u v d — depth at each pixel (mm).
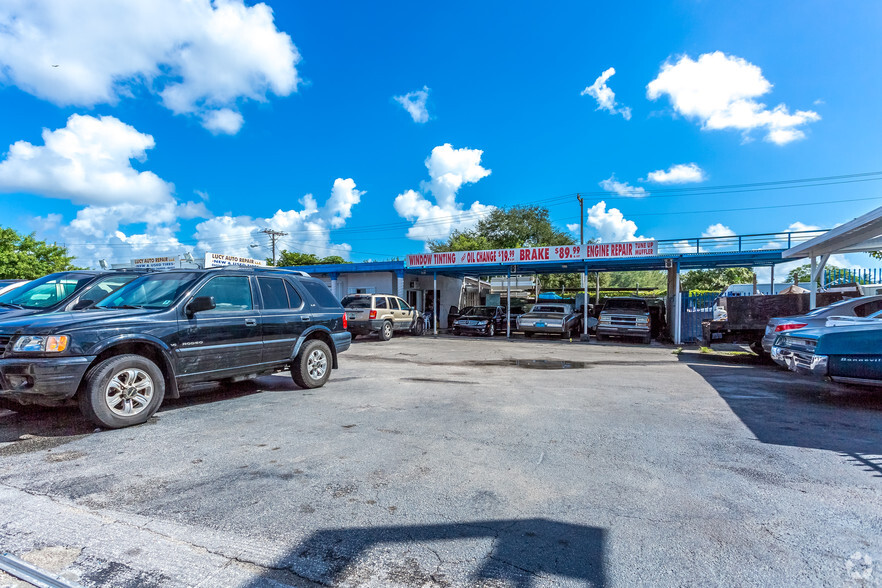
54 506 3092
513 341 17672
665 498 3297
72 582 2291
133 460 3949
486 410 5844
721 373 9375
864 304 8484
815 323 8570
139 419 4969
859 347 6105
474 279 31078
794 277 28906
